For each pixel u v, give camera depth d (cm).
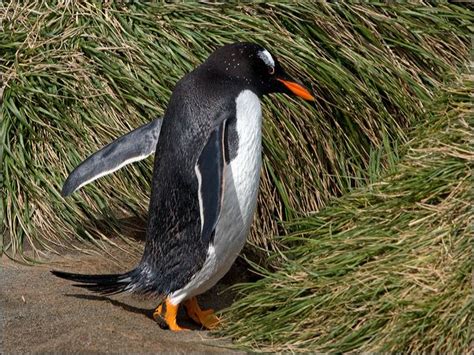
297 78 1266
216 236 972
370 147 1263
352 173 1265
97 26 1278
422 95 1309
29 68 1228
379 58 1320
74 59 1242
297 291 971
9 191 1127
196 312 1009
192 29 1277
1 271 1038
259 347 923
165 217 984
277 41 1280
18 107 1191
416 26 1362
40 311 955
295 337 927
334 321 924
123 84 1222
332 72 1271
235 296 1089
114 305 1006
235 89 991
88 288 979
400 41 1352
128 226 1155
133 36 1264
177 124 980
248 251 1166
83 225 1135
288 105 1247
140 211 1170
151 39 1262
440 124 1199
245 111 981
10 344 891
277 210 1216
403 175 1106
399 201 1046
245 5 1320
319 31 1317
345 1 1345
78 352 875
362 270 970
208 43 1270
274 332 935
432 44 1366
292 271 1023
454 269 909
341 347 888
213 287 1112
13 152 1159
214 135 950
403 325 875
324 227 1120
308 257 1049
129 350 886
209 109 973
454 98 1239
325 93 1276
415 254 951
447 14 1388
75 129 1186
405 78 1315
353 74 1317
